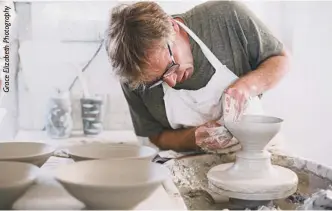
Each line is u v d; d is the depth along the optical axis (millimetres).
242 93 1381
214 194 1033
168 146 1500
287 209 965
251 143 1013
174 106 1505
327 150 1633
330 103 1758
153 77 1346
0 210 835
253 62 1541
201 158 1300
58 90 1785
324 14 1747
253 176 1001
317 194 899
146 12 1259
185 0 1746
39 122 1754
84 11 1790
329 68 1761
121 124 1907
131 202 812
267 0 1795
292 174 1039
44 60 1778
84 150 1093
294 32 1764
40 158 1014
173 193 964
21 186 805
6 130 1517
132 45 1225
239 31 1479
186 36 1454
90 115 1729
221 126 1414
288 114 1743
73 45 1810
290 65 1563
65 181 796
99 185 769
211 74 1471
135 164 922
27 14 1737
